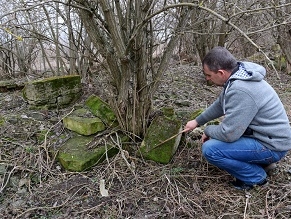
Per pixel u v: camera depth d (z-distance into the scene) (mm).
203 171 2430
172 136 2510
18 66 4688
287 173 2402
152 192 2236
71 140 2705
